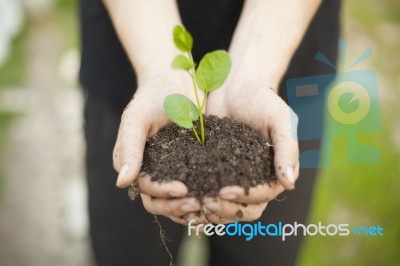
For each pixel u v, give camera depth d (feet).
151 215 3.09
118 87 3.06
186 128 2.55
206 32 3.04
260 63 2.63
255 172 2.35
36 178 4.63
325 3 2.92
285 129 2.39
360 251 3.70
